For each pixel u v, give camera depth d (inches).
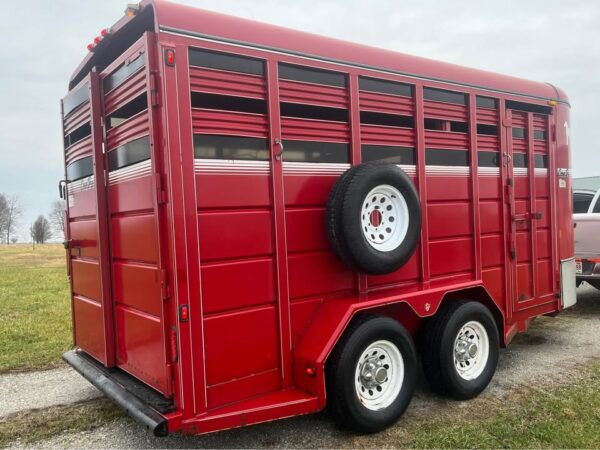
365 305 142.0
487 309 176.7
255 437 143.6
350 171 140.7
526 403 163.9
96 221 153.1
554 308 221.6
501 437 140.0
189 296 117.6
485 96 186.9
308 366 132.8
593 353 220.4
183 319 116.4
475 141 183.2
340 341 137.7
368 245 138.2
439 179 171.5
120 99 137.6
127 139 134.3
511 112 199.0
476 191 183.6
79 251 173.0
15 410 169.5
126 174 135.9
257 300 130.3
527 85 205.3
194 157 119.1
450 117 176.2
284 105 136.0
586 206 341.4
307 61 138.6
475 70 185.3
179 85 116.6
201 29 120.4
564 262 224.8
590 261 305.9
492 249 190.7
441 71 172.1
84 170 163.2
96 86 149.8
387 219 149.5
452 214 175.6
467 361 173.9
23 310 334.6
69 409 169.5
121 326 146.7
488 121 189.6
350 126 148.1
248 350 128.9
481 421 150.9
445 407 162.6
